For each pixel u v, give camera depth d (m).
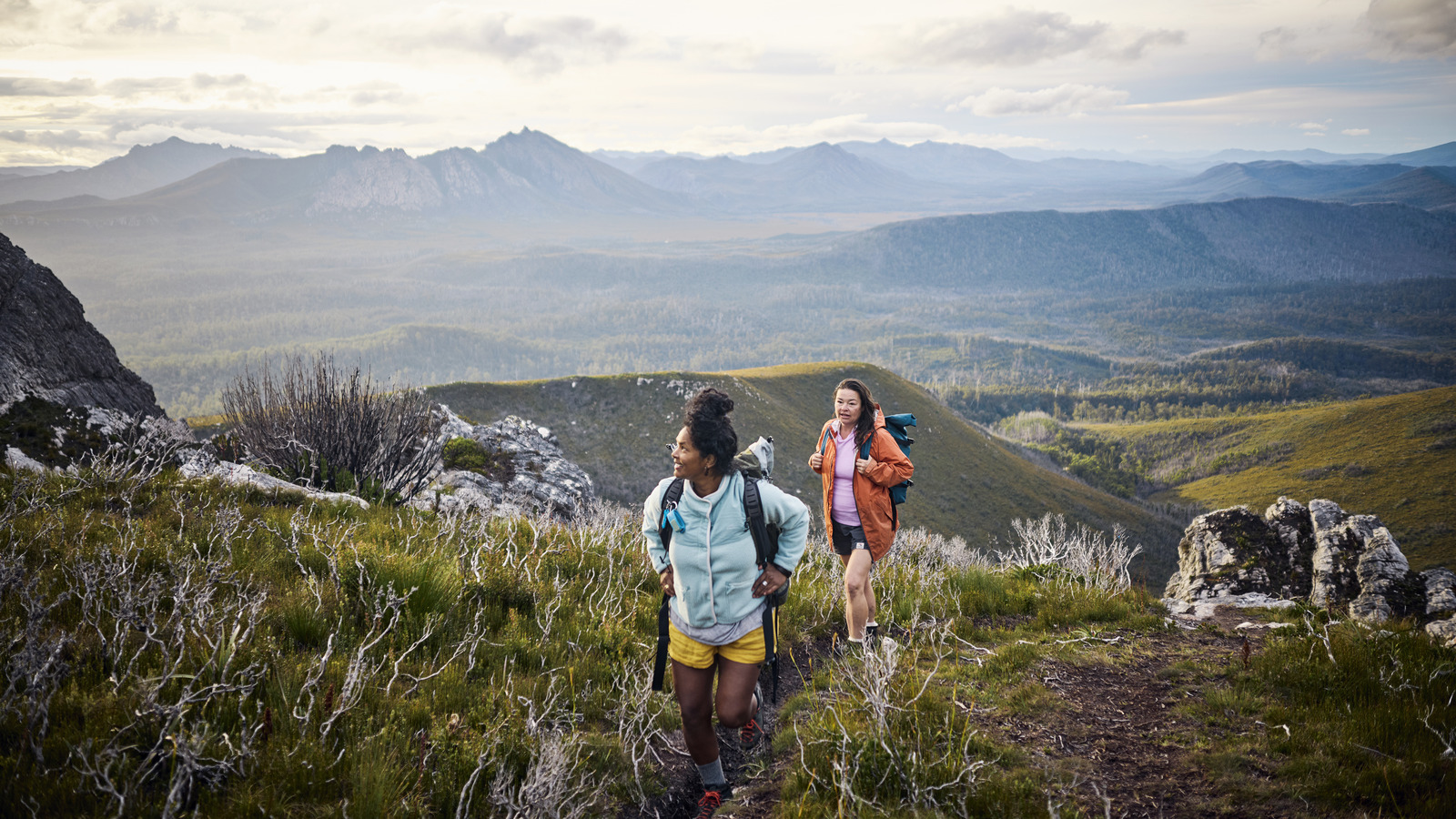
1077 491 143.62
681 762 3.91
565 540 7.57
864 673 4.11
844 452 4.93
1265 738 3.63
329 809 2.60
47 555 4.42
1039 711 4.05
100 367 10.22
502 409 125.69
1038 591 6.73
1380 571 6.64
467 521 7.53
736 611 3.20
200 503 6.13
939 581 6.95
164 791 2.63
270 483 7.75
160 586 4.00
